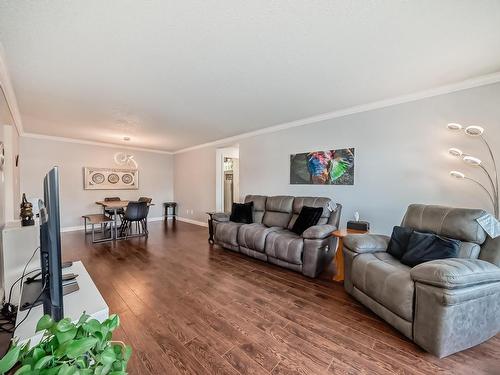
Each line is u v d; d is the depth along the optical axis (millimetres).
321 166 3602
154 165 6887
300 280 2648
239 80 2375
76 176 5473
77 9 1386
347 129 3311
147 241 4430
